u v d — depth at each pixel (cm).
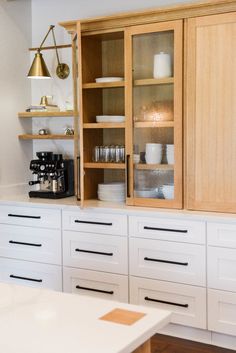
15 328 137
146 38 335
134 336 131
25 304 158
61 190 395
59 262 364
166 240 319
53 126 429
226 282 299
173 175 329
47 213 366
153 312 150
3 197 403
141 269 329
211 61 308
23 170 431
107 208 339
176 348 309
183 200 326
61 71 418
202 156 316
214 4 300
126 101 345
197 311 311
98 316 146
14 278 387
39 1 428
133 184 345
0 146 407
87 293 354
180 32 317
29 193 397
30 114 417
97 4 400
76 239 354
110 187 367
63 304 158
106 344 126
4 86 409
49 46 424
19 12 420
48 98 417
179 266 315
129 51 340
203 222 304
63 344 126
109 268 343
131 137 344
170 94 329
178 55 319
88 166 370
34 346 125
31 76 383
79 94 346
